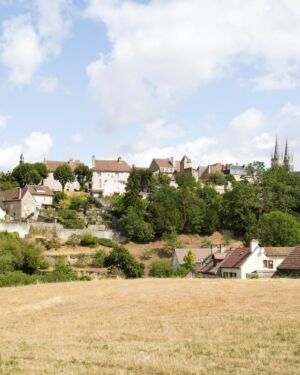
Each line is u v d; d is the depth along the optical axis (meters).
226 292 47.34
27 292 56.25
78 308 44.16
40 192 150.00
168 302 43.72
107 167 187.00
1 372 23.56
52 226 121.38
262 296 44.03
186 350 27.20
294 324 32.59
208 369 23.30
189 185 165.25
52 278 79.94
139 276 93.50
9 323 39.06
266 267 78.75
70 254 107.56
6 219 127.38
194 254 102.44
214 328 32.78
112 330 33.94
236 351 26.59
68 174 174.88
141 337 31.25
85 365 24.64
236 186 135.38
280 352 26.14
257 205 131.88
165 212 128.50
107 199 153.00
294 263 68.19
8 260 90.31
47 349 28.61
